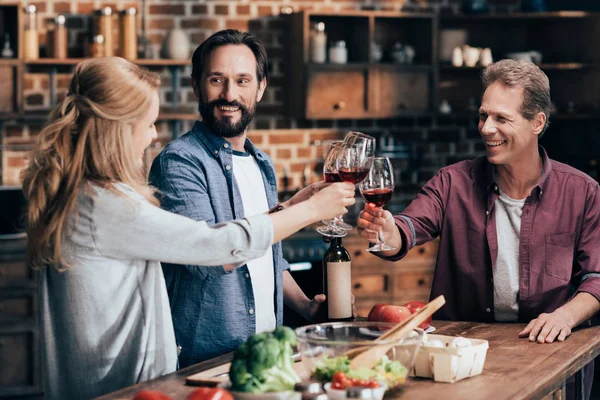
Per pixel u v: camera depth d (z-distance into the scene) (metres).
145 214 2.05
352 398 1.76
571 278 2.86
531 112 2.68
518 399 1.92
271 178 2.81
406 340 1.95
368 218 2.57
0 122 5.46
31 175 2.10
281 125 5.95
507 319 2.85
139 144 2.17
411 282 5.65
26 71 5.51
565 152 6.27
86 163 2.08
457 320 2.92
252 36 2.71
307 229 5.51
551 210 2.79
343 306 2.52
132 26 5.33
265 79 2.77
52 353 2.15
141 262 2.13
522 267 2.80
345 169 2.27
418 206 2.90
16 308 5.02
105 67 2.12
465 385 2.03
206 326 2.55
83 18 5.55
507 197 2.82
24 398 5.07
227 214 2.61
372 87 5.80
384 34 6.05
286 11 5.89
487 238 2.83
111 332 2.10
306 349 1.93
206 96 2.63
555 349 2.38
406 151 6.20
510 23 6.29
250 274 2.62
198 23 5.75
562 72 6.16
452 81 6.24
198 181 2.56
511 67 2.71
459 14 6.02
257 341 1.83
